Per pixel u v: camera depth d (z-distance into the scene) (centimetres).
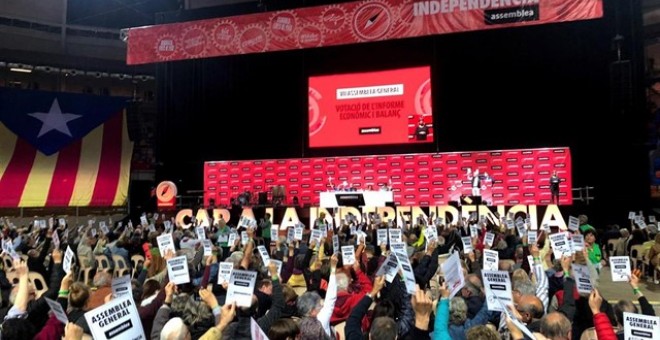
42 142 2772
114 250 1165
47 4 3428
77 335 318
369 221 1870
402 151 2648
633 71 2302
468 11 2225
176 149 2939
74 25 3519
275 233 1287
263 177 2638
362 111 2586
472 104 2606
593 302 383
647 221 2117
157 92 2980
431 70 2512
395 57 2714
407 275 457
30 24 3388
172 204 2545
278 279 490
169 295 455
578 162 2412
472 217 1853
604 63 2386
